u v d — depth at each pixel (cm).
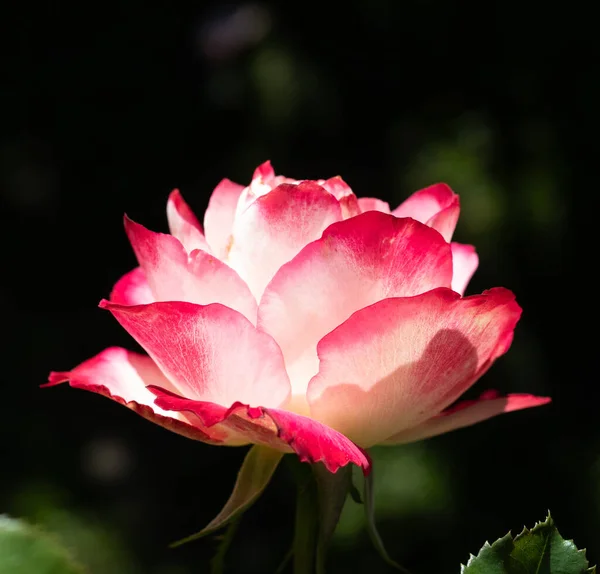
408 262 55
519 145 192
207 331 54
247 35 207
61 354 212
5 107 221
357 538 153
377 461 161
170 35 222
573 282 192
